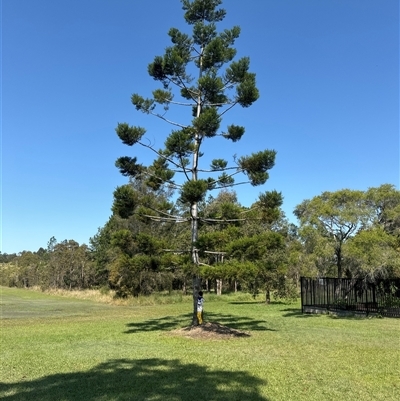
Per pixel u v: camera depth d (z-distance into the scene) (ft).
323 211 68.18
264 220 45.01
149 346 36.45
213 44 46.37
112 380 24.62
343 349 34.65
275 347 35.60
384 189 69.41
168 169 49.90
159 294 119.14
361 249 63.87
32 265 253.44
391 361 29.91
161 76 47.24
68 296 144.87
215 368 27.66
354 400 20.83
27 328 51.90
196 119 42.16
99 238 170.40
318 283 71.56
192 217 45.83
